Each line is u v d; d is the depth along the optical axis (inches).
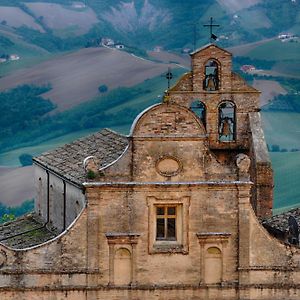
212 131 3203.7
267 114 4670.3
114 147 2935.5
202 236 2600.9
